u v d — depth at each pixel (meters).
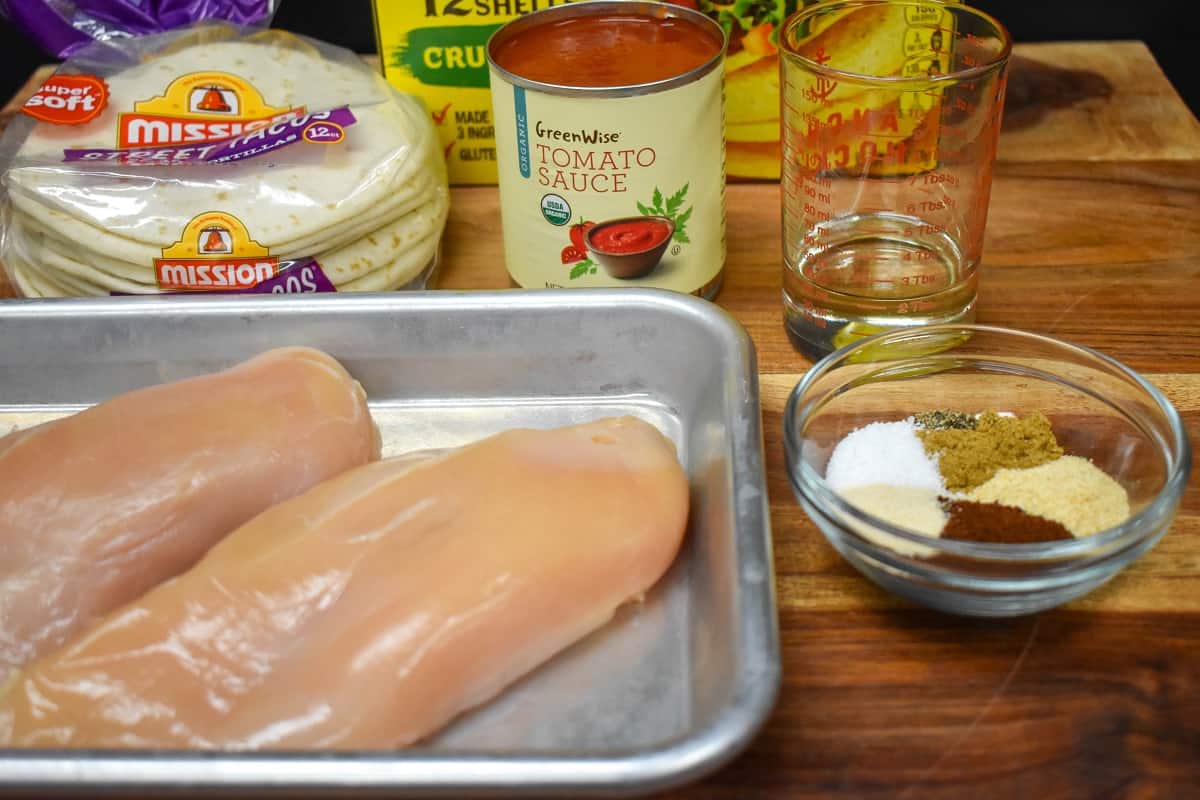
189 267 0.86
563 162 0.82
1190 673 0.64
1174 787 0.59
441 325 0.83
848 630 0.67
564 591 0.64
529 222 0.86
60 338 0.83
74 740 0.57
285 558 0.63
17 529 0.67
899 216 0.87
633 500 0.67
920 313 0.83
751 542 0.63
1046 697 0.63
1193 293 0.93
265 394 0.75
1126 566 0.65
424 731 0.60
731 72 1.02
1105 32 1.48
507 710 0.63
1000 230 1.00
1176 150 1.09
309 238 0.86
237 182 0.86
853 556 0.66
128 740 0.57
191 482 0.70
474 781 0.52
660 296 0.81
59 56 1.02
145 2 1.01
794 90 0.81
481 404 0.85
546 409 0.84
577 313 0.82
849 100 0.82
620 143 0.81
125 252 0.85
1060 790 0.59
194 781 0.52
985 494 0.67
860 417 0.77
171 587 0.63
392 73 1.01
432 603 0.61
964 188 0.83
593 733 0.62
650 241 0.85
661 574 0.68
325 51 1.00
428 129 0.95
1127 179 1.06
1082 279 0.95
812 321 0.85
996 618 0.67
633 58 0.86
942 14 0.86
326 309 0.82
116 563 0.68
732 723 0.54
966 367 0.77
